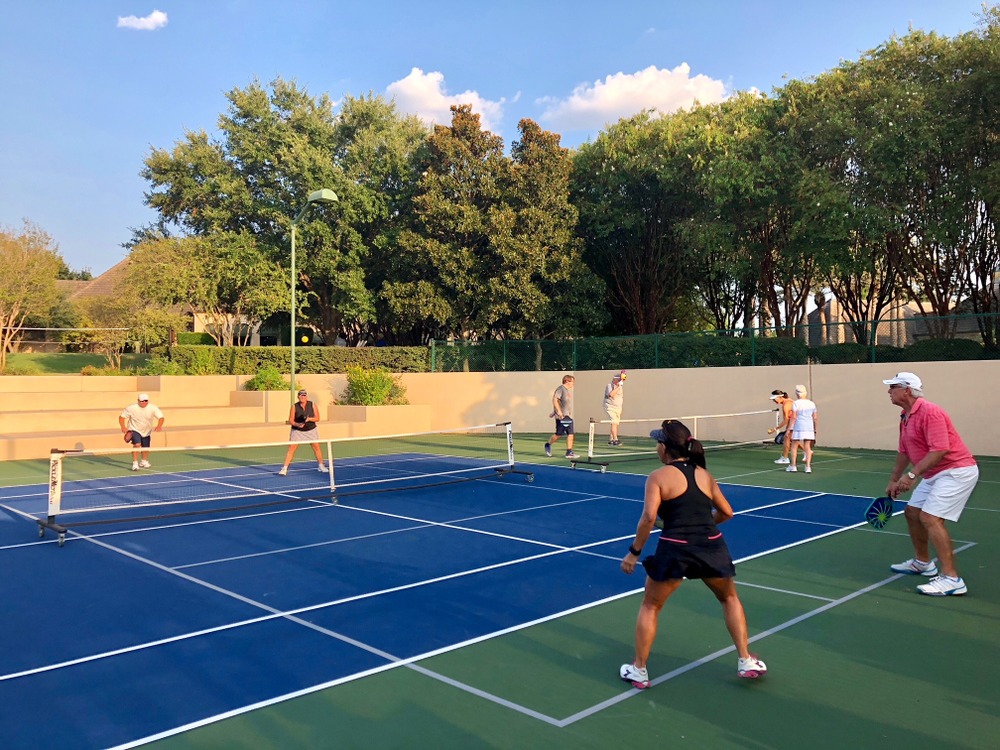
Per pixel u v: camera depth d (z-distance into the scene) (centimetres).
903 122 2027
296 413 1550
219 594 687
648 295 3052
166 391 2570
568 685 475
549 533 955
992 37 1973
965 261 2275
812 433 1543
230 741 402
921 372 1892
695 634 571
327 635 572
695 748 391
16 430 2050
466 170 2869
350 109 3372
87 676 494
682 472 465
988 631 576
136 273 2905
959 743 396
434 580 730
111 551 869
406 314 2920
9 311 3250
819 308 3128
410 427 2494
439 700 453
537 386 2648
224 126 3225
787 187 2264
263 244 3172
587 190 3000
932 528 682
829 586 706
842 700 451
